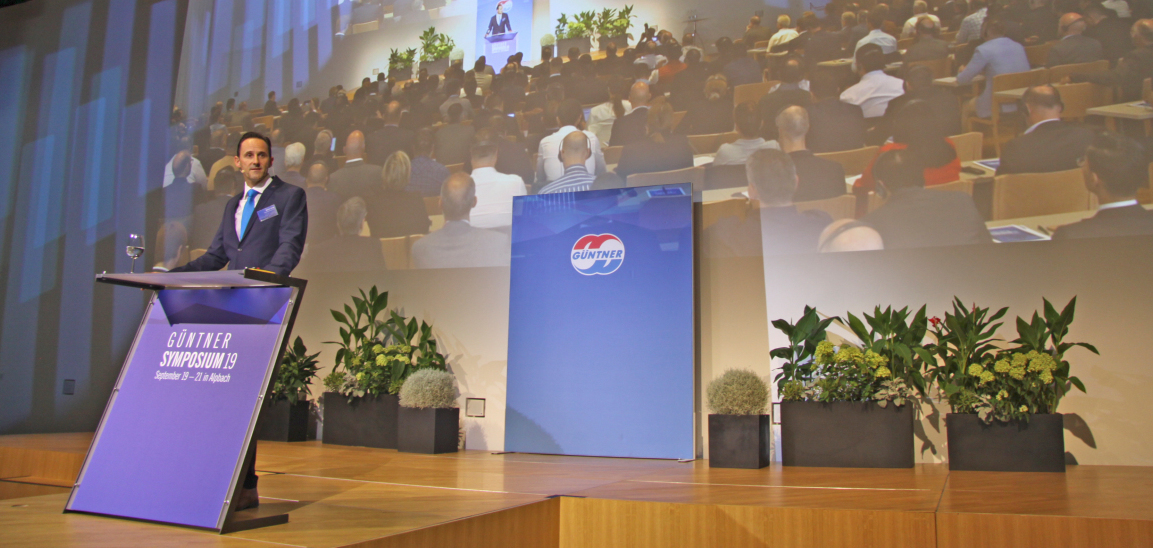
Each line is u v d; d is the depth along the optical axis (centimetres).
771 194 432
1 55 652
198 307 209
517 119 505
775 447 407
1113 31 383
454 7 538
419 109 534
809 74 436
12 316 612
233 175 582
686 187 433
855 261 410
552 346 441
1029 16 398
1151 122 370
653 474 323
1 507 206
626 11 486
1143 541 194
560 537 249
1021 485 277
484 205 502
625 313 430
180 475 186
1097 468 341
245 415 186
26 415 597
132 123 613
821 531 222
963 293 388
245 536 171
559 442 425
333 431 468
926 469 336
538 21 510
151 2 626
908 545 214
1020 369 320
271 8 592
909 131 411
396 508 219
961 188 397
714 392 363
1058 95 387
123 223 602
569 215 456
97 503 194
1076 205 375
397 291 514
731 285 432
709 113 455
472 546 204
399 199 526
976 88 402
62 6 647
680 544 235
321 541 166
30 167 629
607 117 480
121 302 589
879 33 425
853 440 347
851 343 402
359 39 562
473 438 476
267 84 584
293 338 534
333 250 538
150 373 205
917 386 358
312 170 556
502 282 488
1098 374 361
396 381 450
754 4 455
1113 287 364
